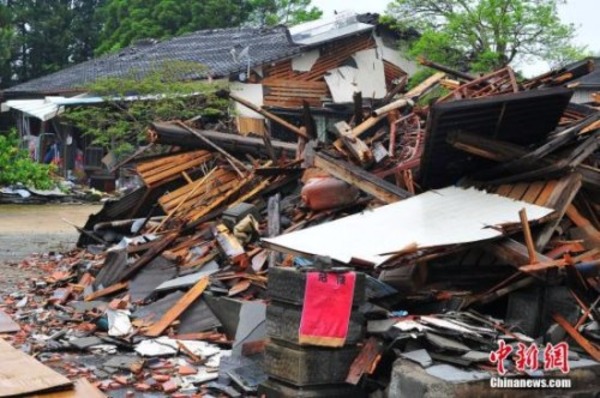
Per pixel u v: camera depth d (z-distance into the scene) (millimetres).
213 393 7348
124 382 7617
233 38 32719
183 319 9281
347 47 30500
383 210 8750
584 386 6414
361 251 7594
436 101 8578
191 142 14758
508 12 22828
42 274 13734
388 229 8156
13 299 11461
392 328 6727
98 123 27156
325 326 6574
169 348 8555
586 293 7496
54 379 5902
